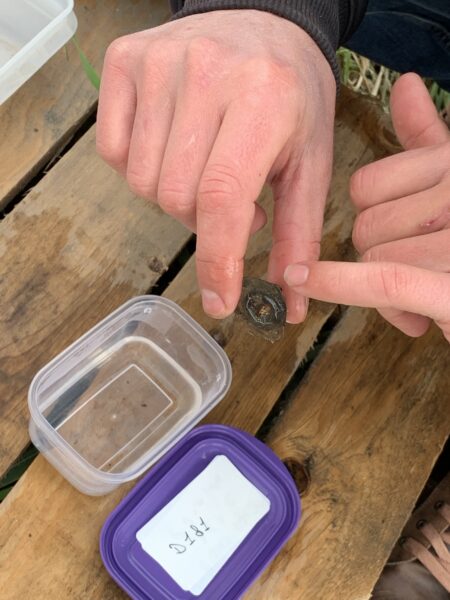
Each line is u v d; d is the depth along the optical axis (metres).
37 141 0.43
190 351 0.40
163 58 0.29
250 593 0.37
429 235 0.30
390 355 0.41
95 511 0.37
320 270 0.29
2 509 0.36
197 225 0.28
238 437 0.38
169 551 0.36
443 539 0.43
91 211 0.42
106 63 0.31
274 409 0.42
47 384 0.38
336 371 0.41
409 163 0.32
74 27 0.43
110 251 0.41
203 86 0.28
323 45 0.33
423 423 0.40
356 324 0.42
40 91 0.44
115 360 0.40
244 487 0.38
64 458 0.35
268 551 0.37
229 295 0.29
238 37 0.30
